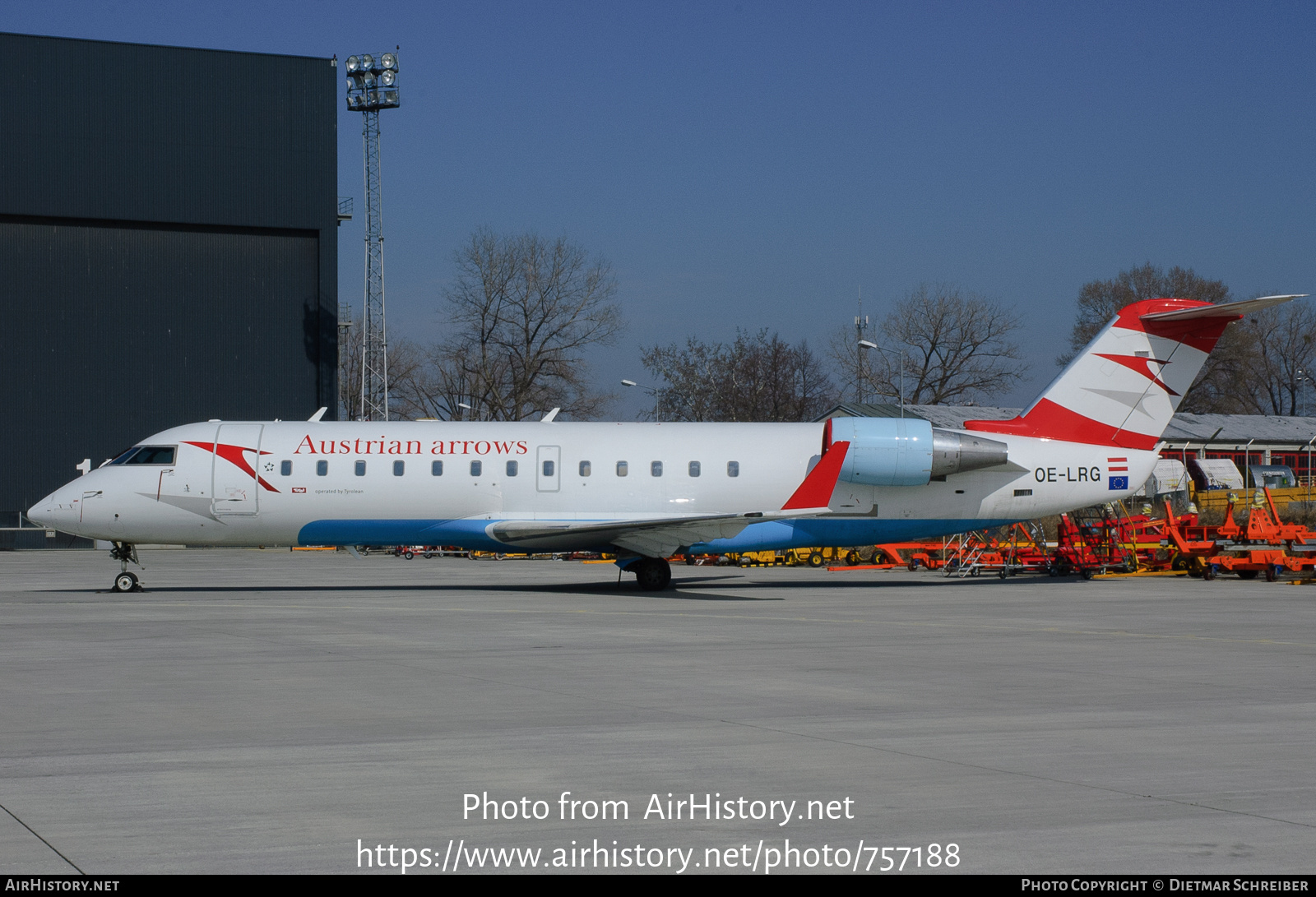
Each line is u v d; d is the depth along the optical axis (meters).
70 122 54.94
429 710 11.12
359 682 12.88
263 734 9.94
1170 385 27.73
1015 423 27.72
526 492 26.25
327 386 58.22
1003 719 10.66
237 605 22.72
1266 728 10.27
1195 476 41.91
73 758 9.00
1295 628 18.89
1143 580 31.30
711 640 16.98
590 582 30.86
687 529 25.47
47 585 29.39
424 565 41.94
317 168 58.09
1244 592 26.94
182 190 56.22
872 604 23.42
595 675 13.42
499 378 77.56
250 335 57.59
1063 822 7.28
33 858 6.51
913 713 10.99
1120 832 7.07
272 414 57.75
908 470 26.38
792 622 19.81
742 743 9.57
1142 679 13.20
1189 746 9.52
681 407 97.19
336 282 58.41
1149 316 27.58
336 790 8.02
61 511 25.55
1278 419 84.06
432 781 8.27
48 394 55.00
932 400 88.69
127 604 22.92
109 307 55.84
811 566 39.59
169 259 56.66
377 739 9.73
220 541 26.42
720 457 26.77
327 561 45.25
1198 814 7.46
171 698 11.78
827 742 9.60
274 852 6.67
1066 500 27.45
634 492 26.42
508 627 18.80
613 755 9.12
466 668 14.02
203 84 56.66
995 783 8.24
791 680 13.08
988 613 21.62
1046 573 32.78
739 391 97.06
